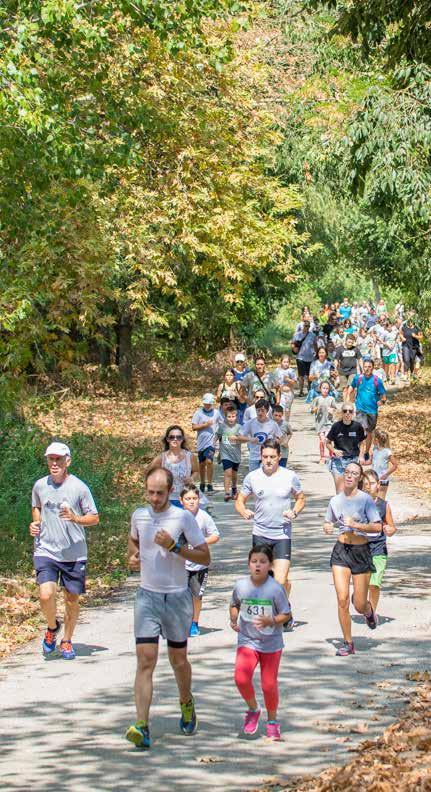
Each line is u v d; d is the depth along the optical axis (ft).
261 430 67.67
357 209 167.63
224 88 100.17
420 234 117.70
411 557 61.52
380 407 132.26
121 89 74.13
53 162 57.47
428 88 72.02
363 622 46.75
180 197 96.63
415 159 77.66
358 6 69.56
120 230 92.02
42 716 35.40
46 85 60.80
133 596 55.21
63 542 43.16
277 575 45.65
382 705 34.99
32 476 71.87
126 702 36.70
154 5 55.72
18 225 63.41
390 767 28.43
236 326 180.34
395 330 159.22
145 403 137.08
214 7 58.44
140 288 114.11
